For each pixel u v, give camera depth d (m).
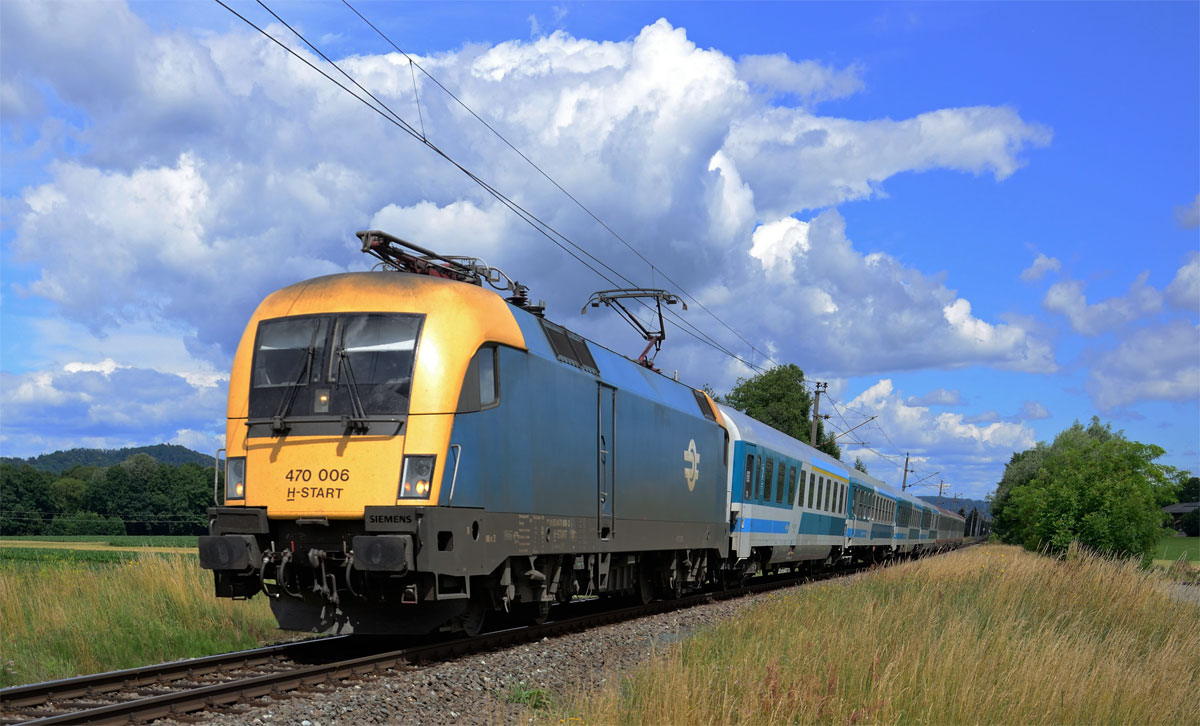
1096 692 9.05
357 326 10.39
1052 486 35.16
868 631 10.64
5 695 7.54
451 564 9.99
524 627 12.64
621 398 15.13
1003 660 9.66
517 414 11.59
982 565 19.88
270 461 10.15
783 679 8.08
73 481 100.50
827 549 30.59
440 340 10.36
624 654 11.44
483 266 12.85
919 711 8.01
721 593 20.83
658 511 16.58
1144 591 16.20
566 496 12.99
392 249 11.62
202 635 11.49
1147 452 34.53
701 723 7.11
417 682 9.01
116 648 10.35
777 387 68.00
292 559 10.15
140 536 98.12
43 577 12.58
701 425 19.11
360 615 10.54
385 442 9.94
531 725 7.45
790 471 25.45
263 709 7.74
